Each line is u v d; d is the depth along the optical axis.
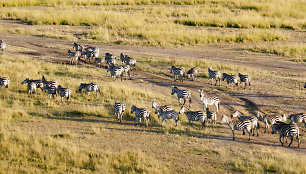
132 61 76.19
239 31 118.06
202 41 105.38
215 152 38.53
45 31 109.12
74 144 38.34
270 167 34.50
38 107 52.72
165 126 47.78
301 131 48.66
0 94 56.56
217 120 51.25
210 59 89.19
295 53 96.12
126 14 131.38
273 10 143.25
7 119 46.53
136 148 39.00
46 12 131.12
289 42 107.81
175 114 46.78
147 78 72.50
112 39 104.31
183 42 104.50
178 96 56.19
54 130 44.03
